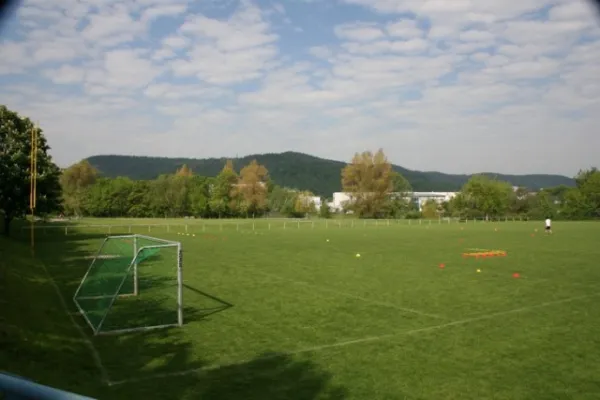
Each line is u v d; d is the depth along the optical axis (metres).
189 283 21.00
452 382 9.37
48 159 40.34
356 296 18.09
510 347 11.66
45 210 39.44
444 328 13.45
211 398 8.49
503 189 100.00
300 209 113.38
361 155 101.69
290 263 27.81
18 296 15.09
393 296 18.06
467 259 29.56
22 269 21.48
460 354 11.13
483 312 15.36
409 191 122.81
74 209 103.69
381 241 43.25
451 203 104.19
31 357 10.06
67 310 15.47
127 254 21.62
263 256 31.34
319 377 9.62
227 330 13.29
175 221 81.62
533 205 101.56
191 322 14.20
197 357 10.88
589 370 10.03
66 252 32.06
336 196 151.25
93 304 16.34
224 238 46.91
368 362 10.55
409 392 8.86
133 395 8.59
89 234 48.91
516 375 9.74
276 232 56.19
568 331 13.12
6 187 36.31
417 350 11.45
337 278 22.39
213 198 105.00
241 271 24.67
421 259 29.66
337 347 11.70
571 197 95.38
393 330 13.26
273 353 11.20
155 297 17.84
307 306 16.41
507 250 35.03
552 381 9.41
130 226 60.78
